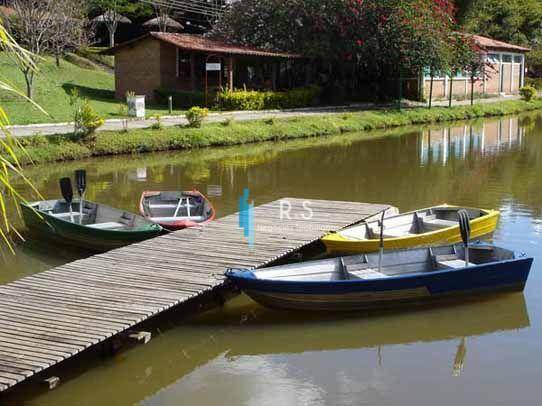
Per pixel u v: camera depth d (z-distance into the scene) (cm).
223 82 3659
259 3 3803
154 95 3372
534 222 1420
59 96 3073
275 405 709
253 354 831
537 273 1091
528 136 2969
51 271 971
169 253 1053
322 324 902
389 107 3691
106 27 4888
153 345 842
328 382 759
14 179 1880
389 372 781
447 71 3650
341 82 3900
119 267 985
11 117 2541
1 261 1168
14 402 709
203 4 4856
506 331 888
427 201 1662
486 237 1287
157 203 1378
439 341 862
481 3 5006
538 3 5988
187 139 2453
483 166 2180
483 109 3841
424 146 2642
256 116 3059
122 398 732
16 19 3142
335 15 3591
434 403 707
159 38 3288
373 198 1702
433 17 3619
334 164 2217
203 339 862
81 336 746
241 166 2158
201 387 752
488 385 744
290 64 3888
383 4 3522
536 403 705
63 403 714
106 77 3956
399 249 1039
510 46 4947
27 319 793
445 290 944
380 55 3581
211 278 933
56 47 3469
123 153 2300
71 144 2197
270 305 903
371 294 911
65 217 1307
